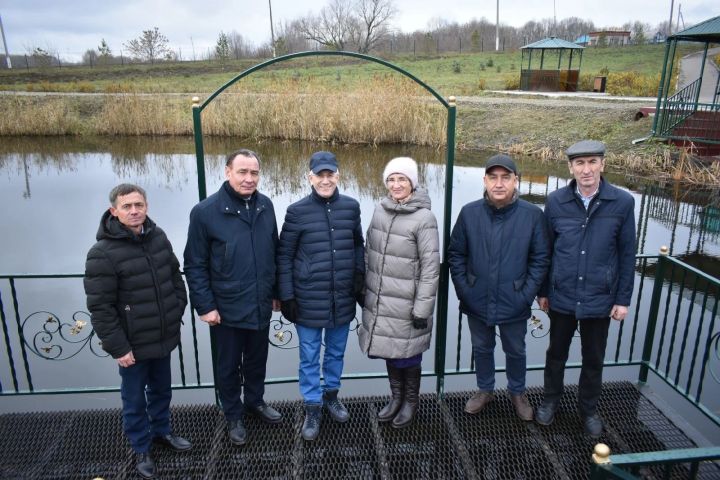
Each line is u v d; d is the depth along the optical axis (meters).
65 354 4.67
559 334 2.78
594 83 22.56
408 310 2.70
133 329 2.41
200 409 3.10
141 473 2.58
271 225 2.65
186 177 12.80
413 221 2.64
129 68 37.41
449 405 3.12
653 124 13.23
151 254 2.42
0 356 4.65
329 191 2.62
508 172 2.59
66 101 20.80
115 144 17.00
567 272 2.65
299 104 17.30
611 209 2.57
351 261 2.71
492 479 2.61
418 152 15.07
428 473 2.64
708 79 17.95
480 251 2.73
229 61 41.44
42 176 12.89
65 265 7.20
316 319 2.70
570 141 14.69
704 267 7.04
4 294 5.95
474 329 2.90
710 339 2.85
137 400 2.52
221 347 2.67
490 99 20.06
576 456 2.75
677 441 2.87
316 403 2.82
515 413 3.05
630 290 2.62
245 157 2.47
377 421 2.95
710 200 10.10
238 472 2.63
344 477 2.62
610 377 4.16
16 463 2.72
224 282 2.56
